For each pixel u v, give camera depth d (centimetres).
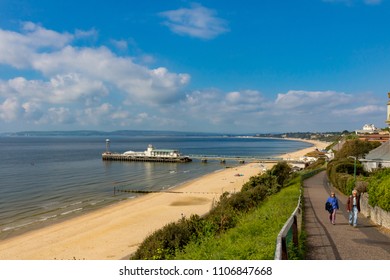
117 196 6200
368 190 1948
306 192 3547
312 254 1133
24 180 8006
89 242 3453
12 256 3084
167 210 4916
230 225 2002
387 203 1594
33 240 3553
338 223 1780
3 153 17575
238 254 1085
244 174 9562
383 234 1486
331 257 1101
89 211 4925
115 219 4400
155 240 1880
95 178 8581
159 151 14300
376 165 4703
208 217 2284
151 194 6394
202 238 1716
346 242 1314
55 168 10738
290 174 5472
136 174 9650
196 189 6931
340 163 4156
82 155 16488
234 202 2605
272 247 1048
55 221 4338
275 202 2423
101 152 18925
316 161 10719
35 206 5244
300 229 1459
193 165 12512
